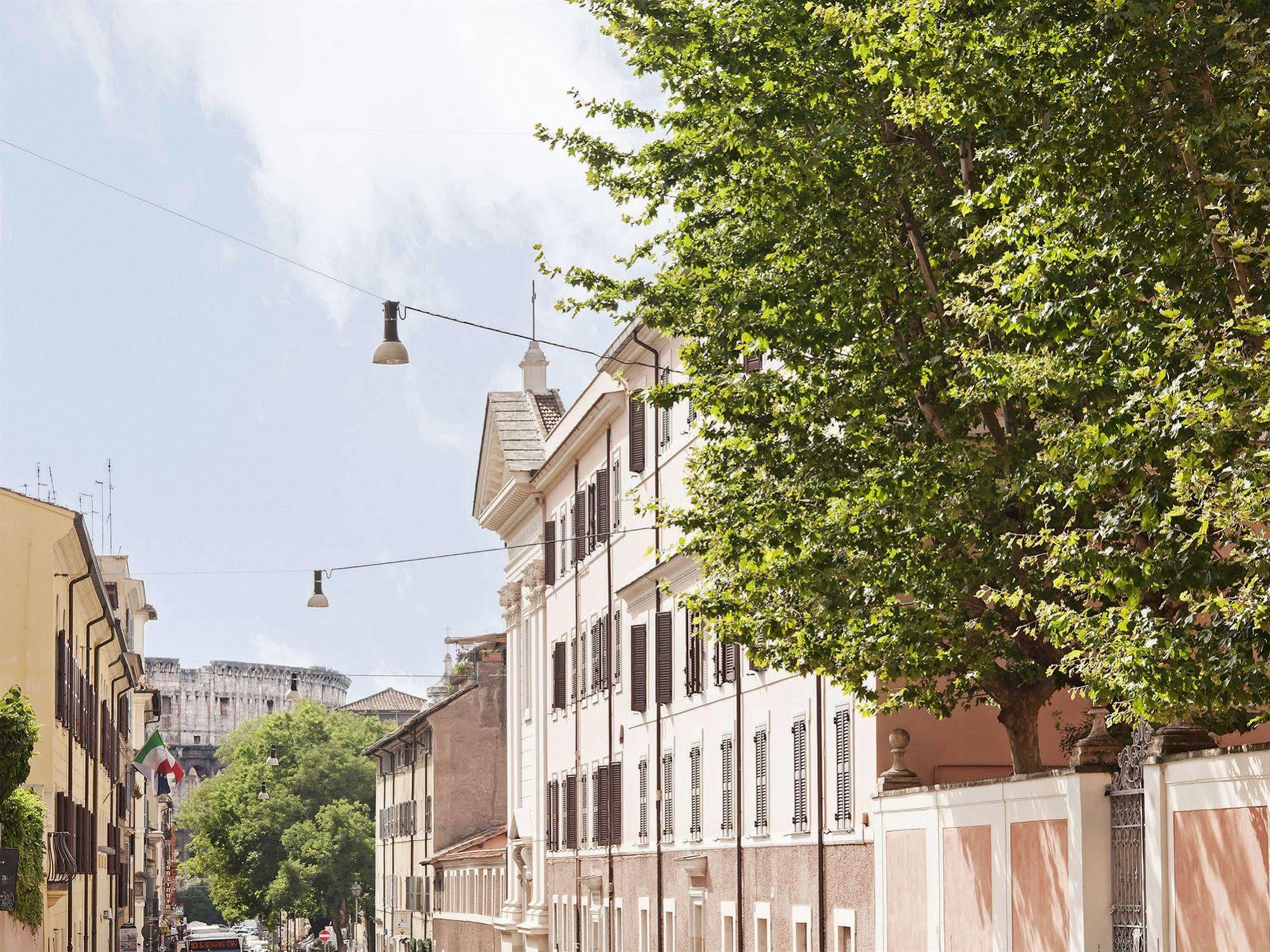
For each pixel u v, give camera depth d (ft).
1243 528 38.68
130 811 264.31
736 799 113.91
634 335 135.64
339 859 374.84
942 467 56.29
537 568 189.78
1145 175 43.50
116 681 207.21
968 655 60.49
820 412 59.98
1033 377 45.44
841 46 56.75
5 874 94.79
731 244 60.85
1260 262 39.81
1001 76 46.47
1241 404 37.19
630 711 146.61
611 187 64.03
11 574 126.00
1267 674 42.98
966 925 69.10
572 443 166.50
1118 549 44.91
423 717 266.98
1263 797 47.21
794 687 101.86
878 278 58.23
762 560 62.34
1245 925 47.98
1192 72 42.93
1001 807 65.51
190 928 459.73
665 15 59.26
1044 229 45.01
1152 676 42.32
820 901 95.35
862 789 88.69
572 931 170.50
